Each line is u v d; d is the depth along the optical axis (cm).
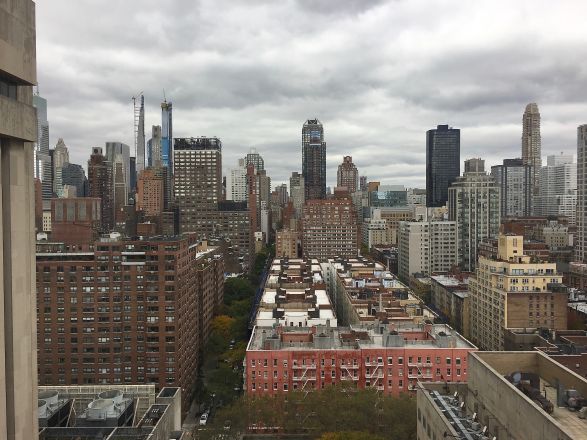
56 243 16388
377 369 13200
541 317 18888
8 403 5056
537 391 5669
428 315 17575
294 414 11475
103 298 15150
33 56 5250
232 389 15488
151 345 15200
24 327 5262
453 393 7331
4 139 4972
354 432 9806
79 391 10288
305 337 14225
